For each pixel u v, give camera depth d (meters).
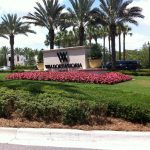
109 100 10.56
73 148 7.89
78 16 50.03
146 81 24.52
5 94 11.14
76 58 28.48
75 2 49.91
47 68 29.94
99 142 8.43
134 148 7.91
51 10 51.31
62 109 9.75
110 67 53.88
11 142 8.41
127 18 47.12
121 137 8.50
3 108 10.26
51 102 10.24
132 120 9.74
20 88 13.31
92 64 29.27
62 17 51.34
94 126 9.31
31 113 10.00
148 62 76.75
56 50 29.39
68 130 8.93
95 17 48.44
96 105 9.91
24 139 8.70
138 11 46.44
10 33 62.59
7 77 26.16
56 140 8.62
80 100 10.77
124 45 85.12
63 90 12.85
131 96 11.74
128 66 54.62
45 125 9.46
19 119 9.99
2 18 61.72
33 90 12.89
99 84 21.45
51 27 52.62
